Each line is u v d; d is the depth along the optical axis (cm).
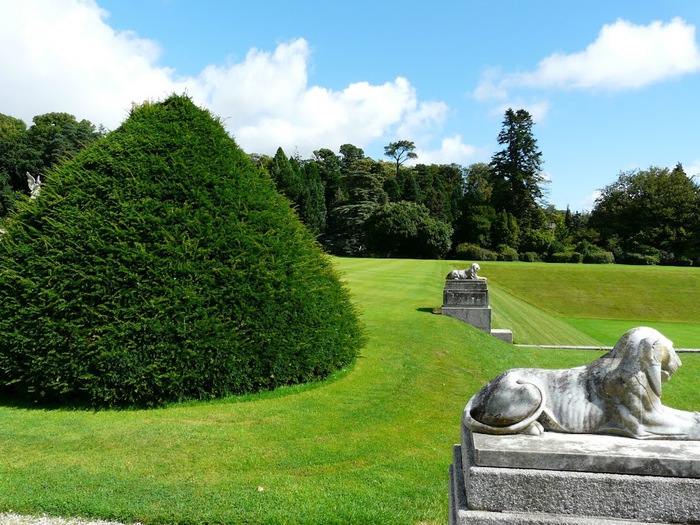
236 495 523
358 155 8694
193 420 730
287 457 622
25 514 490
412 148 8525
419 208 5969
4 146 6338
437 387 946
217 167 877
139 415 746
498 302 2522
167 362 765
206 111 937
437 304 1766
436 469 603
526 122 6781
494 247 6041
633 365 340
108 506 496
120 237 778
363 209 6431
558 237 6331
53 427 698
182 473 576
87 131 6606
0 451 626
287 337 861
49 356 746
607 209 6353
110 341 740
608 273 3966
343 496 525
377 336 1264
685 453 314
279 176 6388
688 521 304
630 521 308
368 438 689
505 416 346
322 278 977
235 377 814
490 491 321
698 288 3628
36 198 842
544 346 1549
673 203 5766
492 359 1211
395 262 4253
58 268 756
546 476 315
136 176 820
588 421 347
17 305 762
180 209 811
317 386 895
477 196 6831
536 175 6869
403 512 495
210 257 820
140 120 889
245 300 821
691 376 1180
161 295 770
